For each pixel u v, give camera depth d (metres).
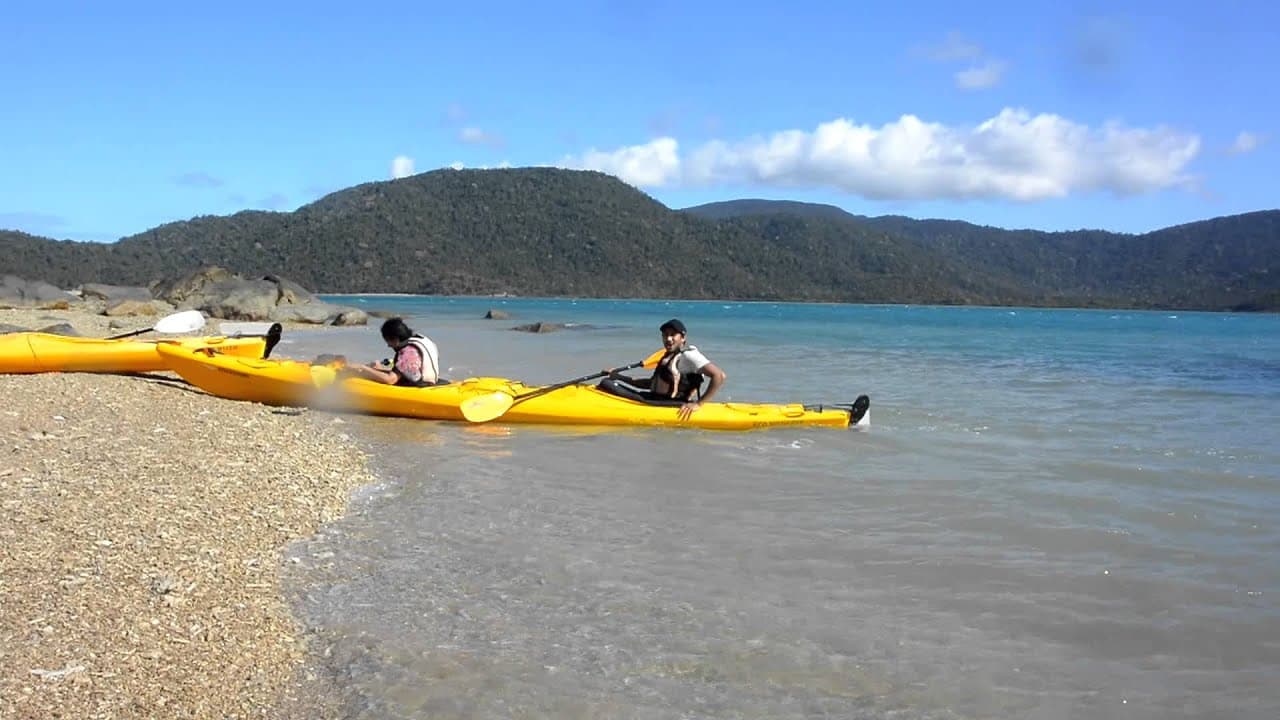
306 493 7.31
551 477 8.30
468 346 26.34
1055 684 4.37
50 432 8.64
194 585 5.14
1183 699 4.23
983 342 35.38
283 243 189.88
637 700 4.11
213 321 31.66
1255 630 5.00
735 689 4.25
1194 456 9.69
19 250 115.56
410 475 8.23
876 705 4.13
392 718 3.86
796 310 121.62
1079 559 6.15
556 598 5.28
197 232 194.75
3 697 3.74
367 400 11.30
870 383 16.92
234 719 3.77
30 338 12.55
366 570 5.64
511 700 4.06
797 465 9.02
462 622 4.89
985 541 6.53
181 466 7.75
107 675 4.02
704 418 10.97
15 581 4.96
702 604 5.25
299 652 4.45
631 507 7.29
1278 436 11.07
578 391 11.23
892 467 8.98
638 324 47.72
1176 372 21.25
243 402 11.66
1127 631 4.97
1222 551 6.34
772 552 6.20
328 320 36.38
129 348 12.60
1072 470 8.91
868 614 5.16
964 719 4.04
